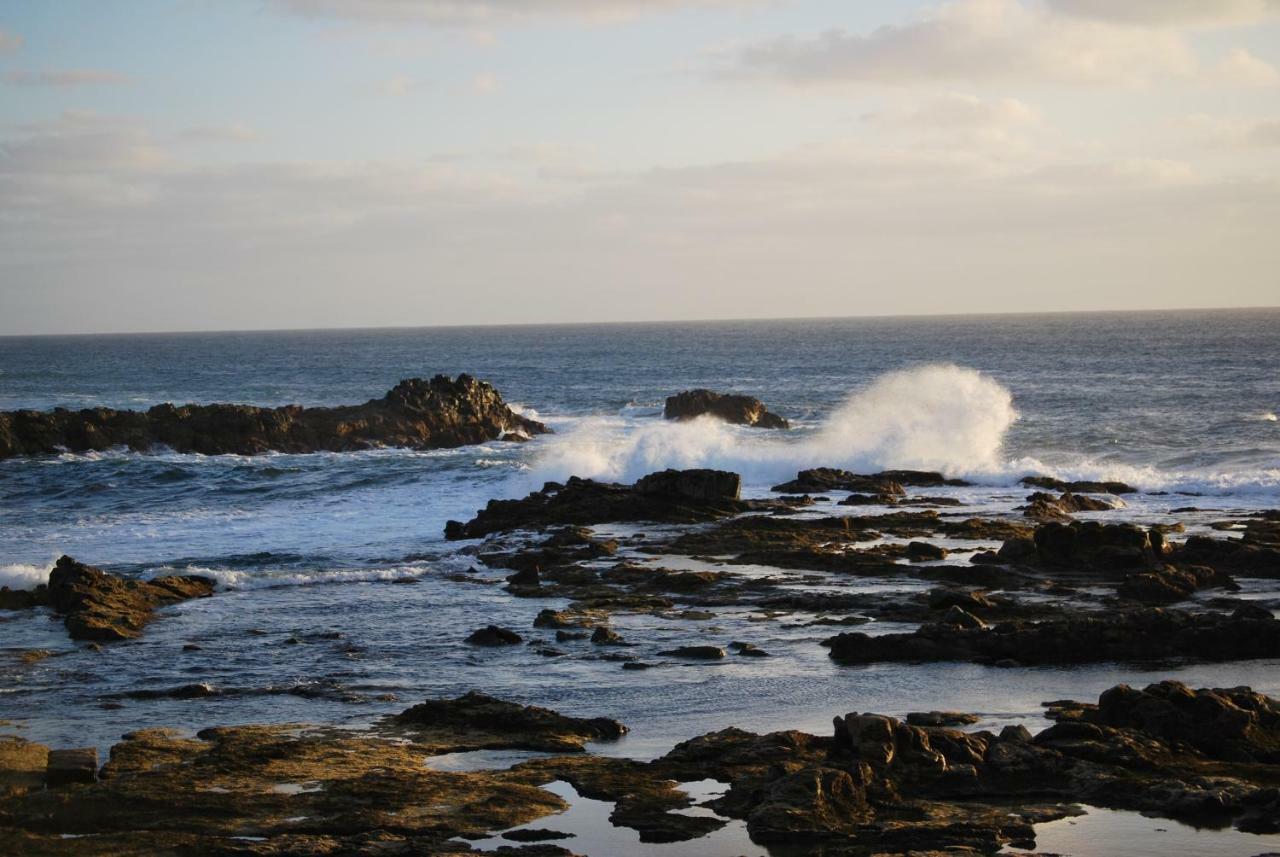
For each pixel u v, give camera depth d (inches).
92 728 988.6
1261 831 721.0
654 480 2110.0
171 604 1488.7
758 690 1071.6
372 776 826.2
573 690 1083.9
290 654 1236.5
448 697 1068.5
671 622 1347.2
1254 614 1227.2
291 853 698.2
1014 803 769.6
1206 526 1865.2
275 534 1996.8
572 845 719.7
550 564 1690.5
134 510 2235.5
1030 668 1135.6
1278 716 864.9
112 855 698.2
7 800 784.9
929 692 1055.0
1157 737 852.6
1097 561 1544.0
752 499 2190.0
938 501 2172.7
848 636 1186.0
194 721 1006.4
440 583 1598.2
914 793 787.4
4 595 1477.6
